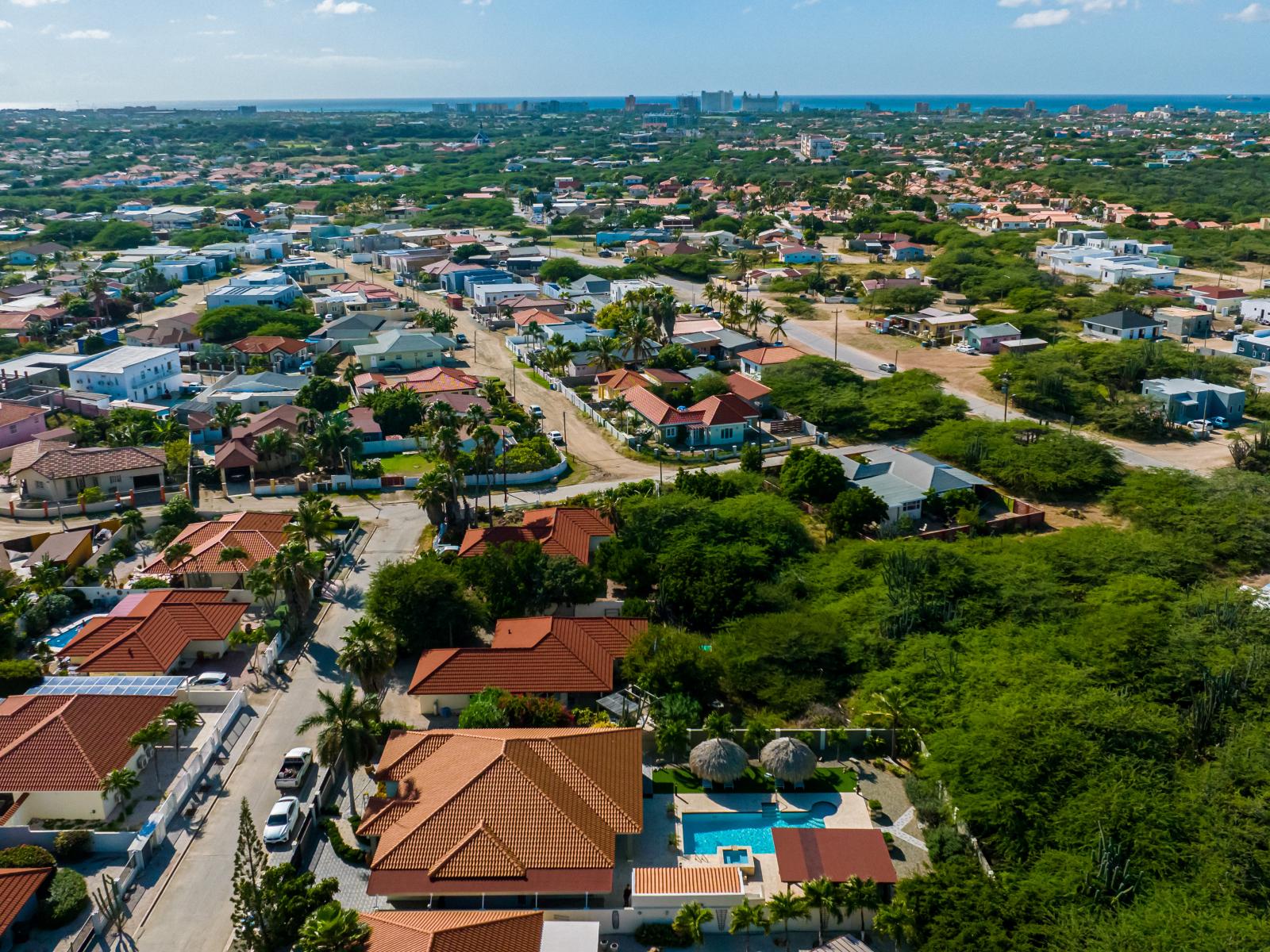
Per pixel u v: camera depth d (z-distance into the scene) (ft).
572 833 204.33
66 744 232.94
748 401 515.09
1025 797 214.90
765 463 457.68
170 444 443.32
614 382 549.54
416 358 625.00
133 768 240.53
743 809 229.04
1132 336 650.84
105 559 353.10
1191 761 236.63
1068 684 256.73
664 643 271.49
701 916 191.21
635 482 438.40
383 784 227.20
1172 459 465.47
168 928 194.70
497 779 213.25
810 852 204.13
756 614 310.04
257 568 311.27
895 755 249.55
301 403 523.70
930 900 189.67
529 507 407.64
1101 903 191.01
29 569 342.64
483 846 200.95
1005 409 517.55
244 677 286.25
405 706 270.26
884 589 314.14
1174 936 178.91
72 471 412.77
